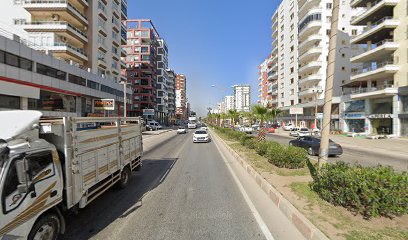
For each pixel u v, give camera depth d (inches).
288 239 161.2
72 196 173.5
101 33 1807.3
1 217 117.6
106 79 1784.0
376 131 1300.4
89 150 200.1
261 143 519.5
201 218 198.2
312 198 221.6
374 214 171.9
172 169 414.6
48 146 155.3
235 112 1501.0
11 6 1423.5
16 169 128.0
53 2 1365.7
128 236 168.1
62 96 1285.7
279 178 303.7
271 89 3348.9
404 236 149.6
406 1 1144.8
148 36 3447.3
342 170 207.8
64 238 165.5
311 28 1996.8
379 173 186.5
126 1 2406.5
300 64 2335.1
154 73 3801.7
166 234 170.2
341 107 1593.3
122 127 289.4
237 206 226.7
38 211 139.6
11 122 144.2
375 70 1240.8
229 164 460.8
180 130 1770.4
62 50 1350.9
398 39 1175.6
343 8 1916.8
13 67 928.9
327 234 151.7
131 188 294.4
